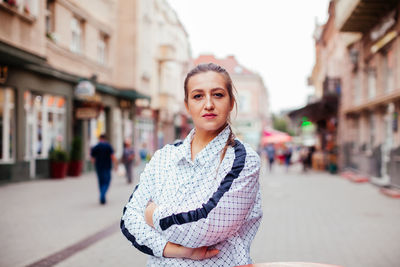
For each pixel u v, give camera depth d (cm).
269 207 937
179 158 143
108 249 537
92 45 1961
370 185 1452
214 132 145
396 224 718
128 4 2325
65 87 1686
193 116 144
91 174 1803
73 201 959
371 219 768
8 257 489
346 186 1433
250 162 137
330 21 2522
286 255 514
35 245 550
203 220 127
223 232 129
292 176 2012
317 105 2362
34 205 888
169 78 3516
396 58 1261
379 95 1452
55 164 1520
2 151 1306
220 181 136
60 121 1683
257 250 540
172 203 138
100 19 2056
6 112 1323
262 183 1596
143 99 2681
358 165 1828
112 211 827
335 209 896
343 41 2089
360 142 1802
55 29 1605
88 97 1798
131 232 140
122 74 2312
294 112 2556
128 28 2317
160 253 133
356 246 559
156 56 3116
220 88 141
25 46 1205
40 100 1525
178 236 129
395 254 515
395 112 1267
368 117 1703
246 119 5347
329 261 485
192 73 145
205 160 139
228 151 140
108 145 928
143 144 2814
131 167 1441
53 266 458
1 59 1191
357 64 1781
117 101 2323
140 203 147
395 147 1214
